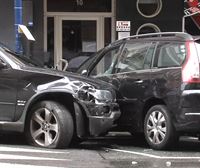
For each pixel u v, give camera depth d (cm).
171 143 909
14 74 906
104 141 1066
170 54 924
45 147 900
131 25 1691
